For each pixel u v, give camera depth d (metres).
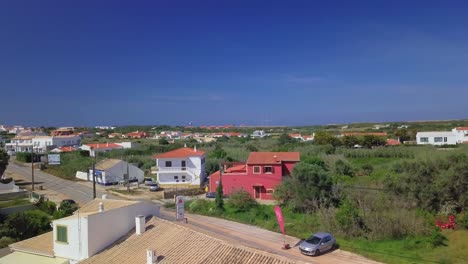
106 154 106.56
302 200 47.28
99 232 22.23
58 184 75.81
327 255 34.00
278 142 122.06
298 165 50.81
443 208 42.62
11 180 68.38
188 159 71.25
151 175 84.44
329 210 42.97
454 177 43.25
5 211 46.25
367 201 43.72
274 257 18.41
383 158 79.62
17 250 24.62
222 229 42.66
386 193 45.81
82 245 21.91
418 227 37.84
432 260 32.25
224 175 58.97
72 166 91.62
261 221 45.59
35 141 137.00
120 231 23.50
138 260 20.00
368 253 34.25
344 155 84.06
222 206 50.91
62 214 42.19
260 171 57.69
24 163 107.25
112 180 76.06
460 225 39.41
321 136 108.00
